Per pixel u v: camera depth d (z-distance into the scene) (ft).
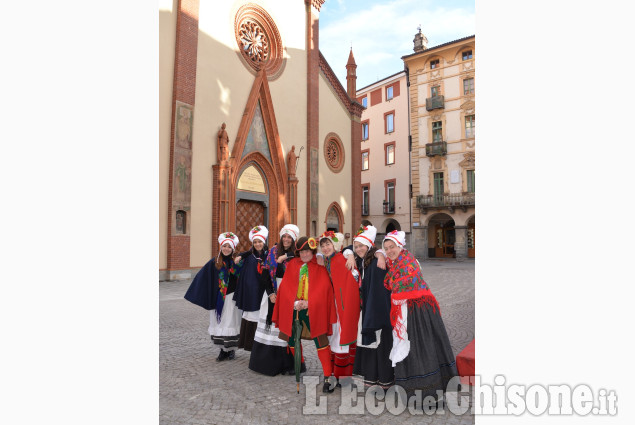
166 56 50.11
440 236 108.68
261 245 17.51
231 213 55.67
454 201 97.96
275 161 64.34
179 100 50.37
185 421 11.96
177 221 49.49
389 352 13.69
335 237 14.89
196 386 14.99
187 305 32.81
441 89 102.37
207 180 53.93
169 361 18.16
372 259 13.89
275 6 67.00
